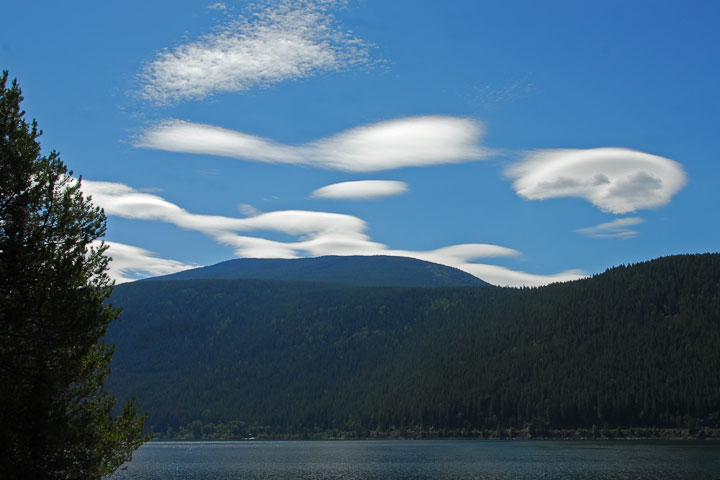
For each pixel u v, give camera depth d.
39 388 26.19
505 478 120.12
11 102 29.09
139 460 196.12
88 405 30.16
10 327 26.75
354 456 198.25
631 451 182.00
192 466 166.75
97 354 31.53
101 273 31.39
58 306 26.84
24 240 27.73
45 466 25.84
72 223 29.73
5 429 25.22
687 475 117.25
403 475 131.25
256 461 184.12
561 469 134.62
